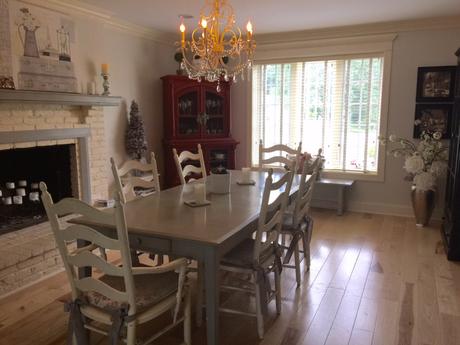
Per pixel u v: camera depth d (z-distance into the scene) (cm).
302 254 352
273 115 548
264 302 226
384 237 404
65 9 361
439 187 457
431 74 445
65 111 370
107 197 427
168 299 190
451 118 442
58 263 317
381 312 254
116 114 462
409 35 454
